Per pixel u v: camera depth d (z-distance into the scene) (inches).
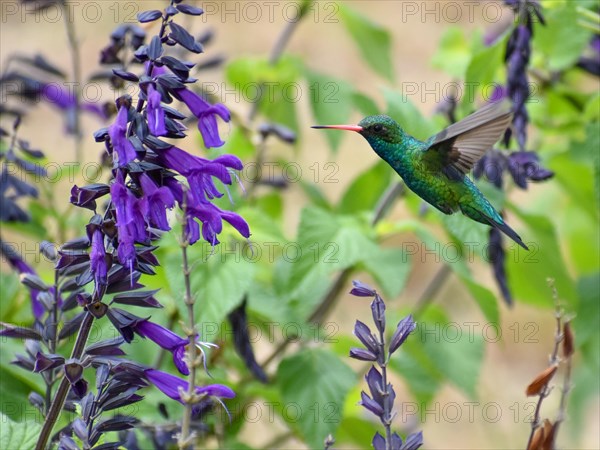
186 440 194.9
